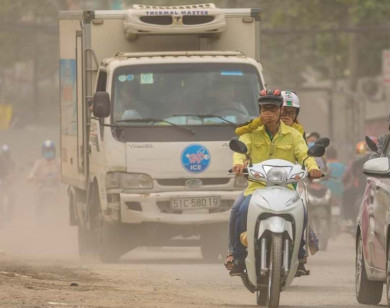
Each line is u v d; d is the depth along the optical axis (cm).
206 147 3609
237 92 3675
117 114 3628
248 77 3697
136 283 2767
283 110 2517
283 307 2342
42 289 2444
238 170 2222
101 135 3659
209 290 2673
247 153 2278
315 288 2809
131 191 3597
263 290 2309
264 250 2177
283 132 2295
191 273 3142
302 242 2273
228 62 3700
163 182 3606
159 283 2797
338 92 8162
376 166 2253
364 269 2425
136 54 3731
